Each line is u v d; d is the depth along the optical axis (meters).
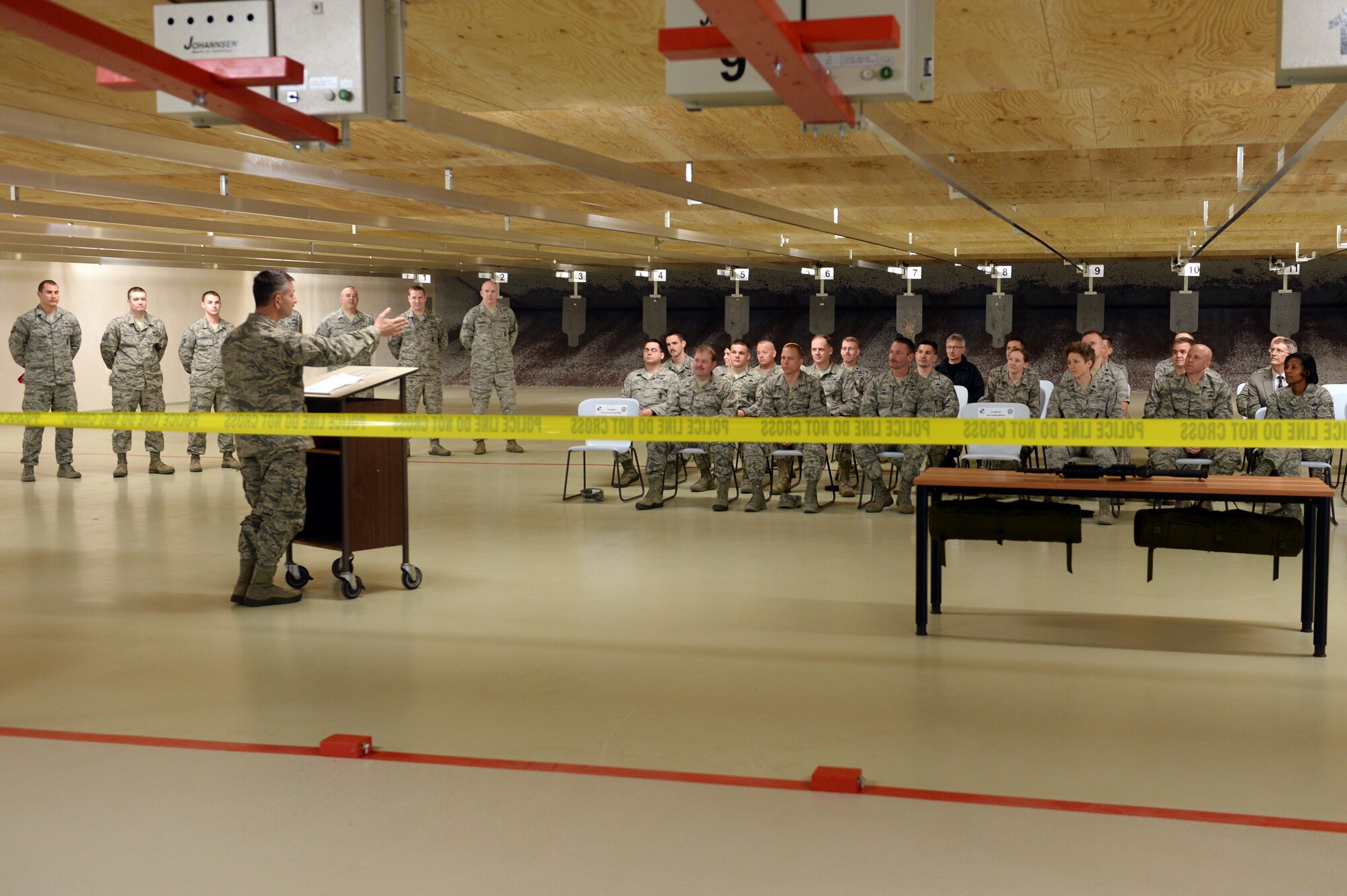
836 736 3.54
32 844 2.74
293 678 4.21
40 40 2.22
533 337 24.78
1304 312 20.77
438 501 9.13
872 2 2.60
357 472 5.61
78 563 6.50
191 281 19.42
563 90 5.15
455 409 18.14
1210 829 2.80
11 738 3.53
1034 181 8.27
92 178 7.97
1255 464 7.88
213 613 5.28
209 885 2.52
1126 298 21.23
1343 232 12.35
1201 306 21.30
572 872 2.57
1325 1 2.65
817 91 2.57
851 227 11.92
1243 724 3.65
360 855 2.67
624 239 13.66
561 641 4.77
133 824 2.86
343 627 5.02
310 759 3.34
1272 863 2.60
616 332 24.50
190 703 3.90
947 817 2.88
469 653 4.57
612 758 3.34
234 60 2.84
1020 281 20.88
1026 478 4.83
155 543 7.18
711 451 8.77
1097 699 3.93
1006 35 4.09
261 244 13.32
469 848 2.71
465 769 3.25
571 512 8.57
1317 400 7.70
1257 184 6.88
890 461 8.84
